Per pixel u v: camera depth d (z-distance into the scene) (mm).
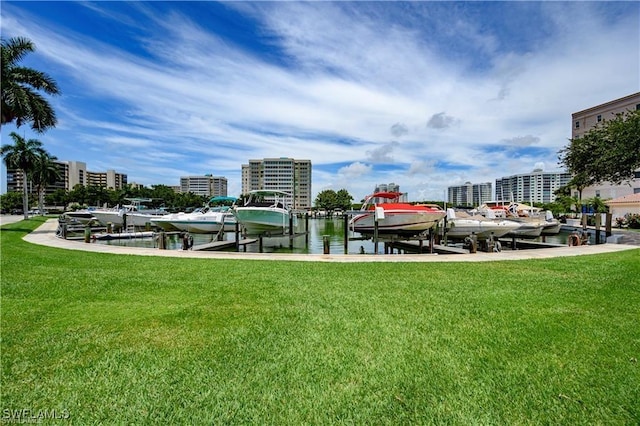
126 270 8523
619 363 3379
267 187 101250
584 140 23844
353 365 3402
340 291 6289
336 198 96938
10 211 78062
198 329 4359
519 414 2641
